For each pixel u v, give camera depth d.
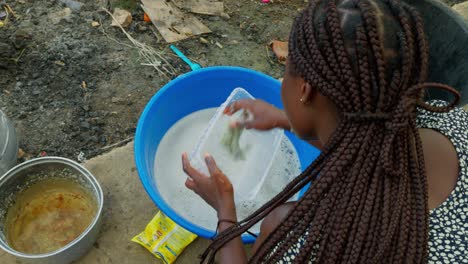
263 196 1.61
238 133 1.56
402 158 0.84
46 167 1.53
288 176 1.69
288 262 0.92
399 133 0.83
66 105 1.94
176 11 2.32
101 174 1.70
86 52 2.11
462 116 1.01
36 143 1.83
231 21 2.38
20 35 2.09
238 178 1.57
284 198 1.00
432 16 1.36
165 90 1.58
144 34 2.24
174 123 1.76
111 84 2.03
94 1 2.30
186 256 1.55
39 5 2.24
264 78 1.65
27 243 1.51
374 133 0.83
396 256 0.83
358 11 0.81
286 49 2.28
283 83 0.95
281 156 1.72
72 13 2.24
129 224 1.60
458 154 0.92
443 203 0.88
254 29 2.36
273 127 1.51
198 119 1.80
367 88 0.80
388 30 0.80
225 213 1.18
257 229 1.48
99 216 1.41
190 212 1.58
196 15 2.36
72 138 1.86
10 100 1.93
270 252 0.93
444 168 0.91
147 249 1.55
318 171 0.93
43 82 1.99
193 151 1.48
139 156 1.38
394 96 0.81
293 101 0.93
